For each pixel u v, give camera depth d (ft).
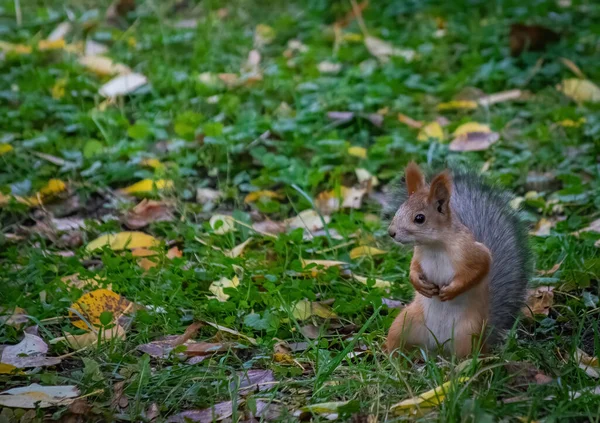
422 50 49.75
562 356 25.30
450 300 23.66
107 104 43.75
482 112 42.96
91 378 24.09
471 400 21.03
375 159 38.99
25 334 26.35
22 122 41.91
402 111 43.04
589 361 24.50
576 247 31.30
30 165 38.47
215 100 43.60
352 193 36.29
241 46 51.39
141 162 38.63
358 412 22.02
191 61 48.34
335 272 29.96
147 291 28.96
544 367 24.03
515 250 26.66
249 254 31.14
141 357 24.93
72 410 22.65
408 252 31.58
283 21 54.54
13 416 22.67
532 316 26.78
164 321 27.55
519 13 53.72
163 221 34.96
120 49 50.75
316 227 34.17
